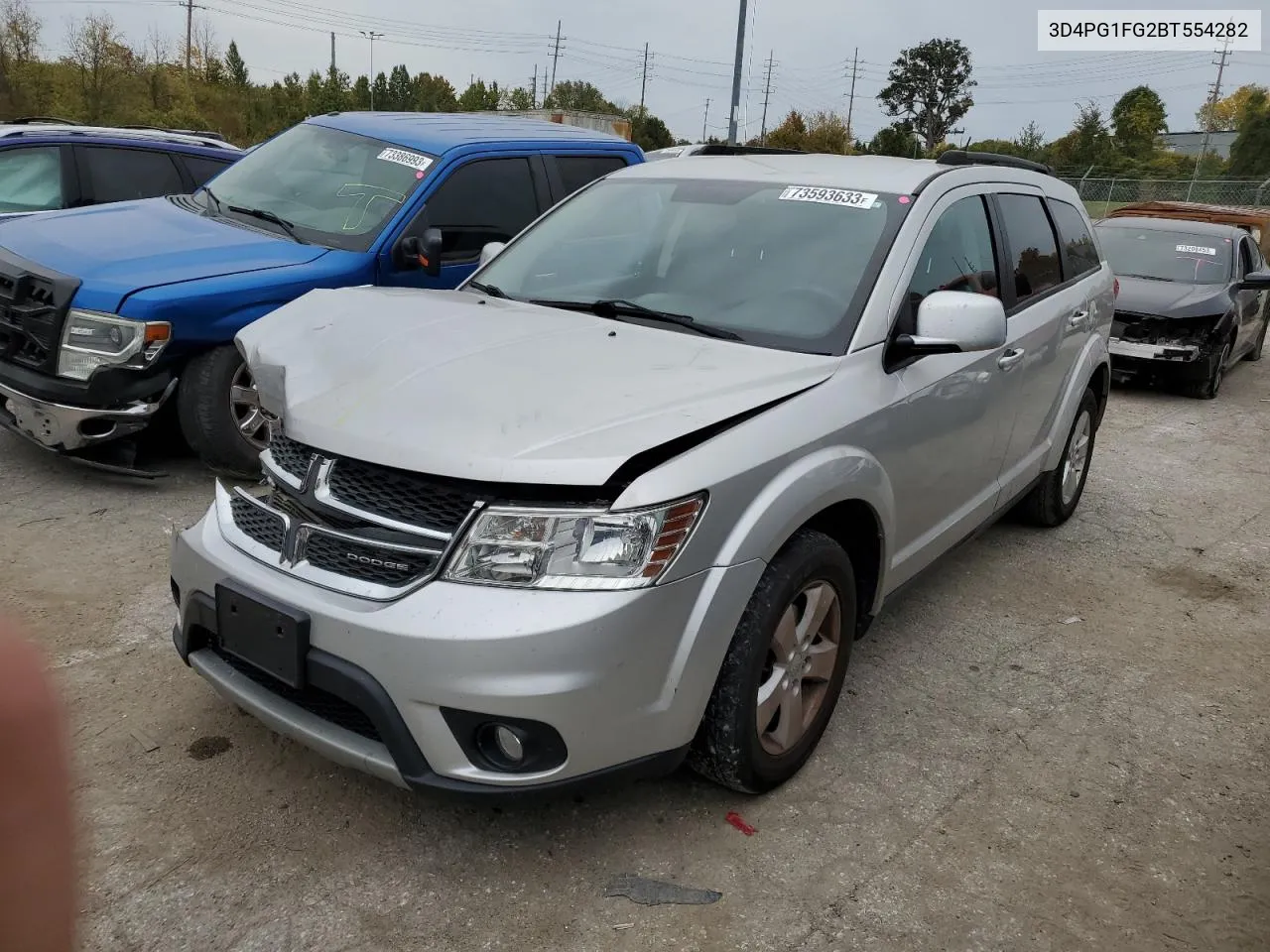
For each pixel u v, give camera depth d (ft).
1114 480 22.47
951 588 15.57
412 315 10.98
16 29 146.92
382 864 8.68
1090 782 10.60
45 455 18.22
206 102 206.49
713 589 8.37
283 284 16.85
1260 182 117.80
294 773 9.80
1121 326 32.40
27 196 22.76
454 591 7.82
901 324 11.06
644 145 226.17
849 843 9.32
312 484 8.68
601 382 9.16
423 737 7.84
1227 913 8.75
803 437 9.27
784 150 20.71
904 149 216.33
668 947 7.97
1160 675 13.14
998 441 13.83
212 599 9.00
